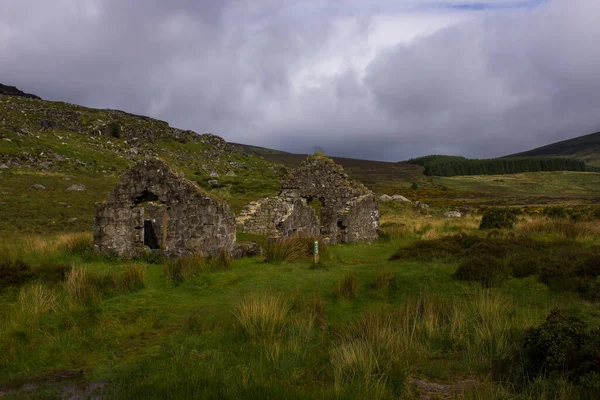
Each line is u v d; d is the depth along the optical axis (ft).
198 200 50.19
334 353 21.84
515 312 27.58
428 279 37.27
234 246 52.75
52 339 25.63
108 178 217.15
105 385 20.27
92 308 30.66
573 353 19.43
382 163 581.12
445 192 336.70
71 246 51.57
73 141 301.43
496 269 36.76
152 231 62.80
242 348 23.85
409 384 19.29
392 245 70.23
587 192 396.57
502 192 396.16
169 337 26.48
